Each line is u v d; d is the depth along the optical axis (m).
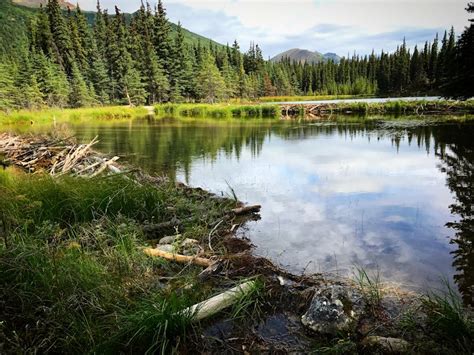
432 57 79.38
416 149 14.15
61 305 3.27
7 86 40.91
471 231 5.85
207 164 12.25
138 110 45.84
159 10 60.88
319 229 6.11
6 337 2.81
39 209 5.54
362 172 10.44
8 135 16.47
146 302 3.49
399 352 2.92
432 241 5.50
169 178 9.38
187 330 3.29
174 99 58.12
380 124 24.55
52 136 16.95
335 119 31.02
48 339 2.92
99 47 64.88
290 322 3.50
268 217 6.77
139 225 6.00
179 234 5.67
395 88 87.75
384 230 6.00
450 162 11.50
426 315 3.49
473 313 3.52
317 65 110.69
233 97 68.62
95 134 22.56
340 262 4.84
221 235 5.86
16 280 3.46
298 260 4.93
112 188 6.69
